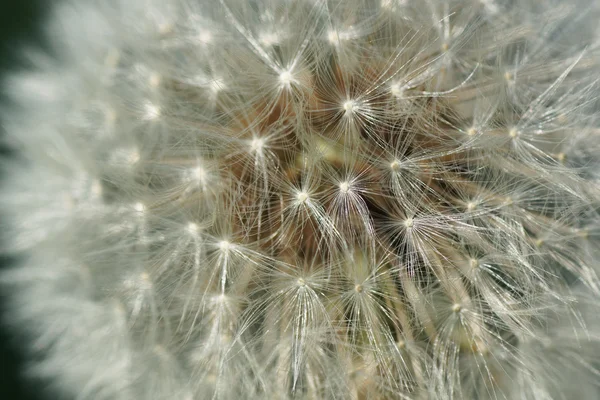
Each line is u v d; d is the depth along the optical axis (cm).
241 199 8
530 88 8
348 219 8
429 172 8
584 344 8
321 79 8
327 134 8
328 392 8
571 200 8
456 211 8
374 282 8
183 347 8
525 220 8
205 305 8
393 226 8
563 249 8
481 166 8
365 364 8
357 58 8
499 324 8
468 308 8
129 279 8
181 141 8
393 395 8
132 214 8
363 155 8
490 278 8
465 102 8
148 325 8
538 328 8
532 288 8
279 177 8
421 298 8
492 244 8
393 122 8
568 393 8
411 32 8
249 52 8
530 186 8
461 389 8
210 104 8
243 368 8
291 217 8
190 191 8
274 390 8
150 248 8
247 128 8
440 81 8
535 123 8
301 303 8
